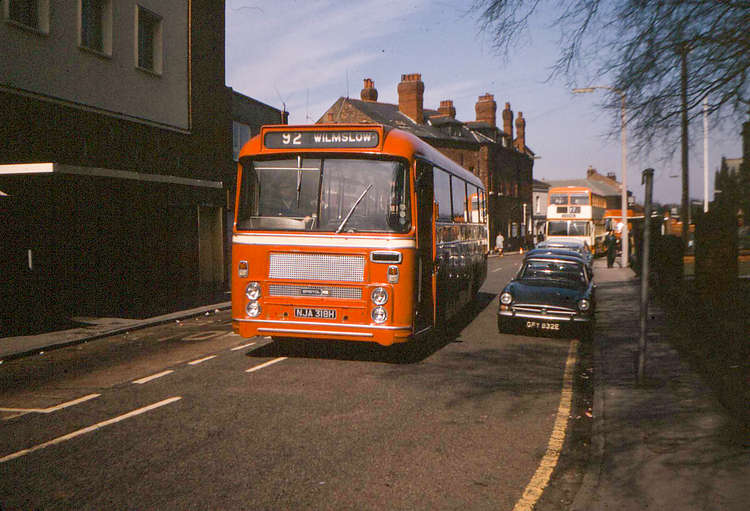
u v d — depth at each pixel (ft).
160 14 57.93
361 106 177.37
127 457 16.83
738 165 40.98
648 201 24.89
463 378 27.25
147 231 55.31
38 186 42.75
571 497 14.93
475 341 37.27
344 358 31.22
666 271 54.34
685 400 22.52
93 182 46.14
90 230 47.96
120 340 36.83
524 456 17.60
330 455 17.24
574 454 18.03
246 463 16.48
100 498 14.12
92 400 22.76
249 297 28.96
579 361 31.53
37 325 40.86
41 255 42.96
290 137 29.17
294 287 28.48
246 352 32.60
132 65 53.93
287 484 15.12
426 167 31.45
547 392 25.11
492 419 21.18
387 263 27.73
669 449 17.39
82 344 35.40
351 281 27.96
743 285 39.14
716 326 35.32
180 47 61.41
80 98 47.55
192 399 22.95
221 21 68.28
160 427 19.52
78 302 46.62
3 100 40.24
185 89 62.39
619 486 14.87
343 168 28.66
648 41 30.99
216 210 68.18
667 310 49.57
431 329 31.91
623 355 31.50
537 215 267.39
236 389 24.53
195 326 43.21
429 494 14.73
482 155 201.67
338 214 28.43
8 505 13.69
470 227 48.08
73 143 46.57
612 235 104.47
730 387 24.30
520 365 30.32
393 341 27.66
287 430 19.40
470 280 48.03
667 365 28.73
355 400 23.12
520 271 43.01
